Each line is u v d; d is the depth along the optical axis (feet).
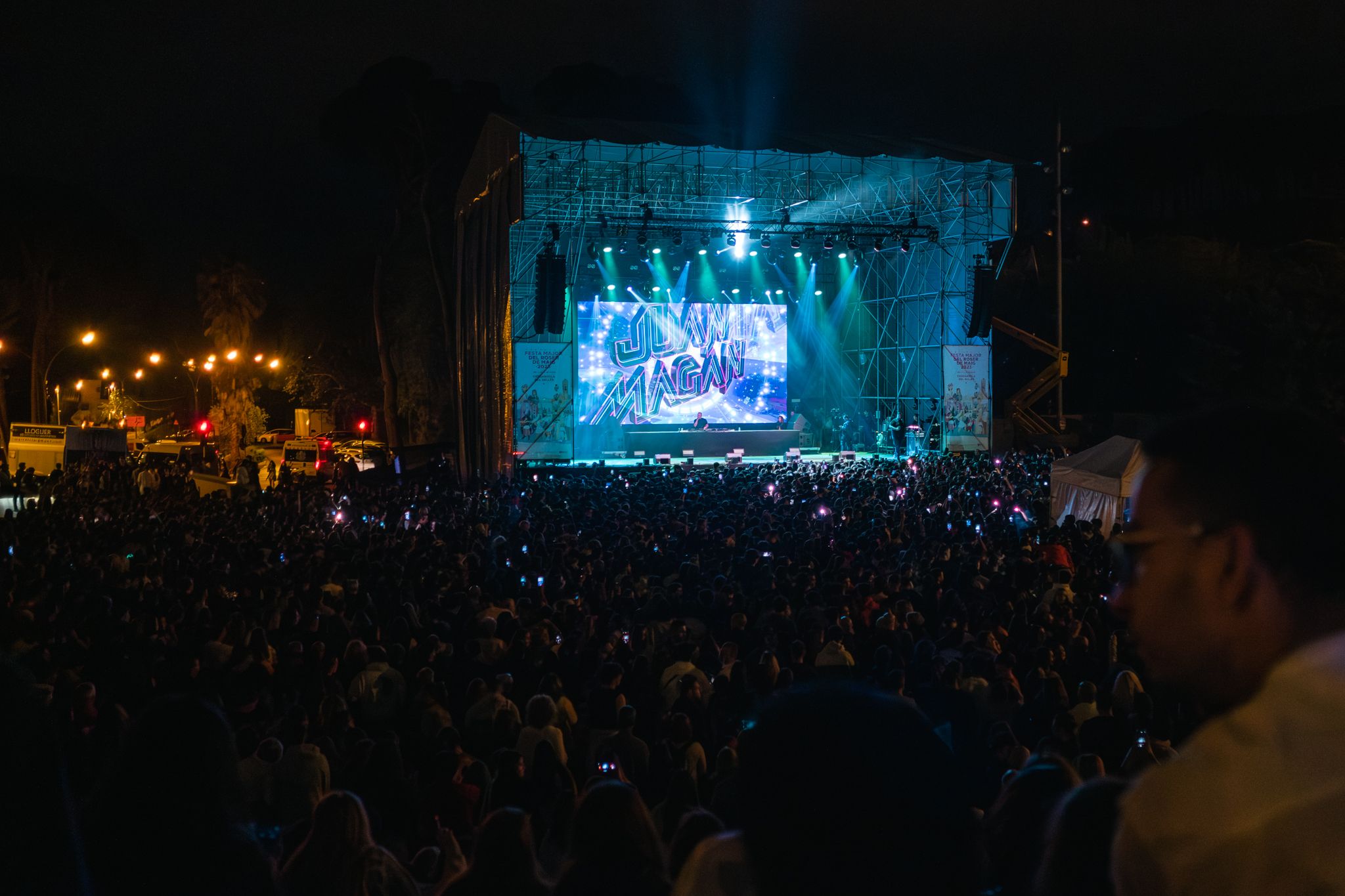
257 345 203.41
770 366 127.34
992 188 106.83
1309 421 3.79
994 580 39.60
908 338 125.80
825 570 41.22
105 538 51.55
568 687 28.81
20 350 203.41
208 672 27.94
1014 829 10.33
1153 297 158.51
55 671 26.96
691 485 73.92
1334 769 3.17
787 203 109.50
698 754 22.00
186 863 7.89
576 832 10.50
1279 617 3.54
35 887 5.57
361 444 129.08
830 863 4.38
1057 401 136.15
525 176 103.40
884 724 4.58
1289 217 210.18
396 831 20.12
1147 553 3.83
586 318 120.98
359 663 28.02
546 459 109.60
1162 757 20.52
